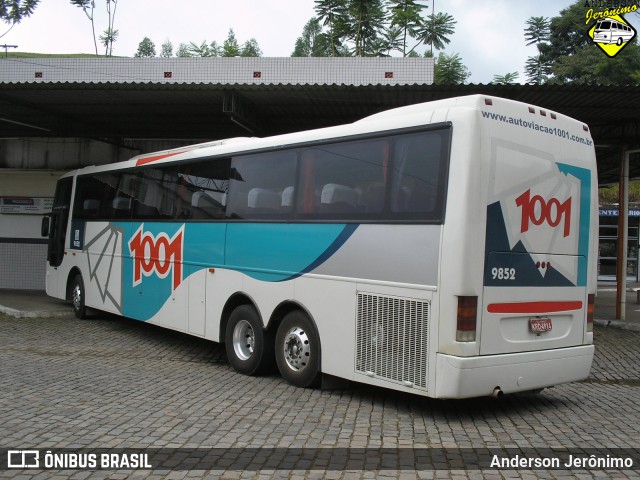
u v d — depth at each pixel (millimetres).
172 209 9945
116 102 12992
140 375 8125
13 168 17141
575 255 6816
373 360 6410
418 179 6168
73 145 17078
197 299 9172
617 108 11352
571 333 6762
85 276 12844
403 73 16562
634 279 25234
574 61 40938
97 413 6141
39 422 5797
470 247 5730
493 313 5902
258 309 7980
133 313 10883
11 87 11609
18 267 17547
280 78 17141
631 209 25188
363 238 6625
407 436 5590
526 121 6352
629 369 9359
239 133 15883
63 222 14031
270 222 7902
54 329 11930
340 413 6328
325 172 7246
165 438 5383
